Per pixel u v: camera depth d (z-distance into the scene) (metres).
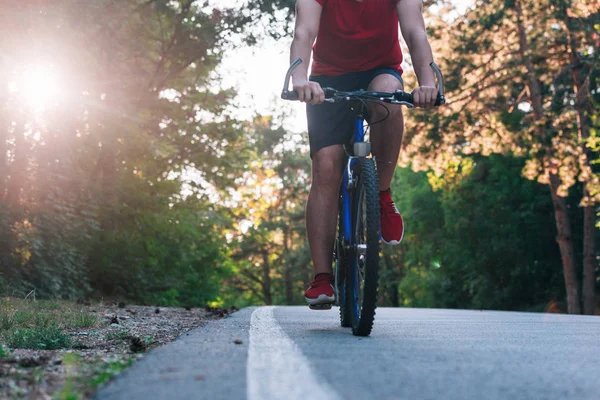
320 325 4.65
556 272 32.53
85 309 7.91
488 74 24.86
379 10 4.21
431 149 24.97
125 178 17.05
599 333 4.62
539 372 2.45
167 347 2.85
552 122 23.95
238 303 57.47
